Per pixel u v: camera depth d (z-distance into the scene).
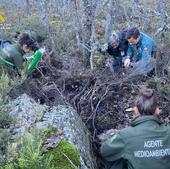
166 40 5.43
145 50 4.84
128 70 4.63
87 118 4.07
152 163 2.93
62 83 4.51
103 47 5.24
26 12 7.97
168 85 4.31
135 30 4.80
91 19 5.66
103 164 3.55
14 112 3.34
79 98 4.27
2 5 8.20
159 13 6.84
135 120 3.10
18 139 2.75
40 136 2.67
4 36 6.12
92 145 3.75
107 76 4.52
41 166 2.25
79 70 4.88
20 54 4.34
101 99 4.12
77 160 2.74
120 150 3.04
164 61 4.75
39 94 4.14
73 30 6.59
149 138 2.98
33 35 5.72
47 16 6.61
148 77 4.52
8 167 2.38
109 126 4.04
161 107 4.22
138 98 3.18
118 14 6.72
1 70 4.27
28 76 4.23
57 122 3.20
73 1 6.24
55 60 5.34
